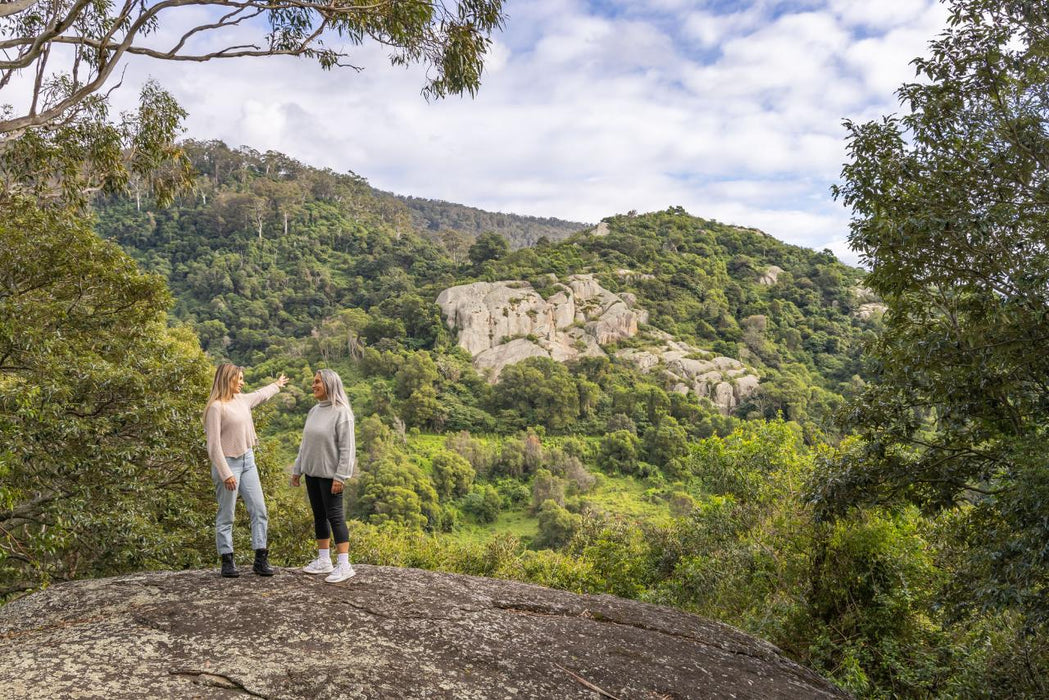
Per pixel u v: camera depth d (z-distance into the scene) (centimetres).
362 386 8506
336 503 498
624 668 446
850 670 843
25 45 959
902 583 973
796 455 1363
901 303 857
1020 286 673
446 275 11581
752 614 1083
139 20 876
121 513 969
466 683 376
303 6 958
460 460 6750
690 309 10662
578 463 7012
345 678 351
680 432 7362
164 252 13300
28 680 313
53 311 1045
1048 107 766
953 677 851
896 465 869
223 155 15250
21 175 1120
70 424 913
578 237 13200
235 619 407
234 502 489
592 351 9369
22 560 979
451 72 1104
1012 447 741
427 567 2138
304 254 13725
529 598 553
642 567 1591
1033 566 644
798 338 10375
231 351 10806
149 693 315
